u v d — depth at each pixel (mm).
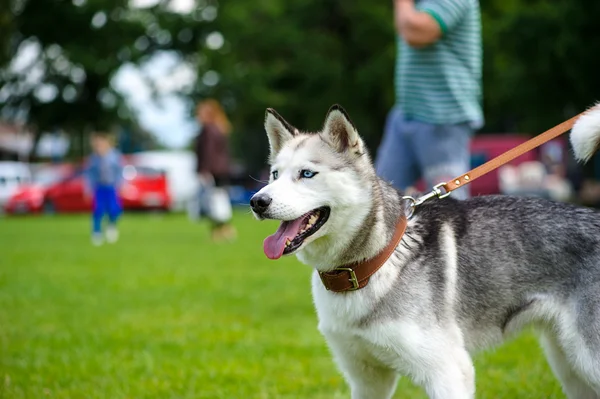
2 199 30531
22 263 10758
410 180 5684
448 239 3572
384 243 3404
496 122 35812
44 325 6453
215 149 14586
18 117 35812
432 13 5203
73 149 42844
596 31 21766
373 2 29328
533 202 3723
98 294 7945
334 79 29750
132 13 34844
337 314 3461
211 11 35250
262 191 3430
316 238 3424
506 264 3557
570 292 3486
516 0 27406
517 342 5625
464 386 3322
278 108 30812
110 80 33938
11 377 4762
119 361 5195
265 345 5578
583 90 22828
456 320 3496
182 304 7312
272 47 30531
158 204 28031
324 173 3422
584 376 3480
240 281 8734
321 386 4602
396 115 5645
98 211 14758
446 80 5367
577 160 3664
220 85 32219
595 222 3543
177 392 4516
